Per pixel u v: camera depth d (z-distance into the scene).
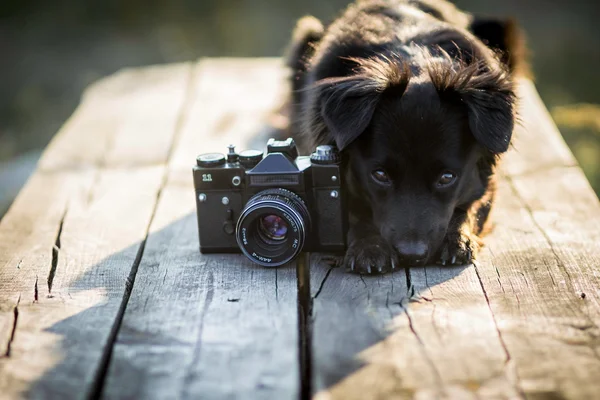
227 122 1.40
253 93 1.55
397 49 1.04
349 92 0.92
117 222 1.05
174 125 1.41
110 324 0.83
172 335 0.81
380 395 0.73
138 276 0.91
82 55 2.96
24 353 0.79
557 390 0.73
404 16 1.14
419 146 0.93
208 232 0.94
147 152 1.29
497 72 0.96
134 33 3.17
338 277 0.90
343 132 0.90
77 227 1.04
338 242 0.93
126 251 0.97
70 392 0.74
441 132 0.93
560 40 2.92
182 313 0.84
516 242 0.98
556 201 1.08
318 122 0.99
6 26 3.22
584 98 2.45
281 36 3.02
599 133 1.82
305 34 1.27
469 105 0.92
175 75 1.73
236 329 0.82
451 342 0.79
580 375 0.75
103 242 1.00
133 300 0.87
